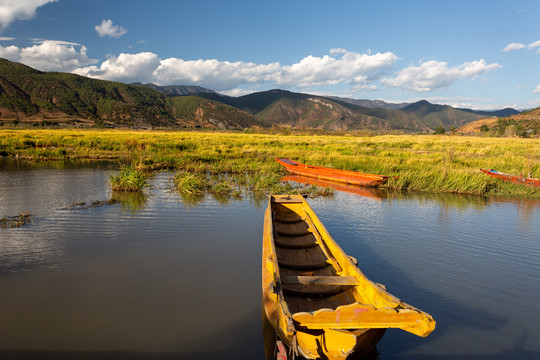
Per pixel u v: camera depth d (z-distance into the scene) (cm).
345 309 371
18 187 1446
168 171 2039
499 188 1681
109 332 473
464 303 572
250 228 945
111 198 1286
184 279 632
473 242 888
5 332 467
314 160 2470
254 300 562
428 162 2338
